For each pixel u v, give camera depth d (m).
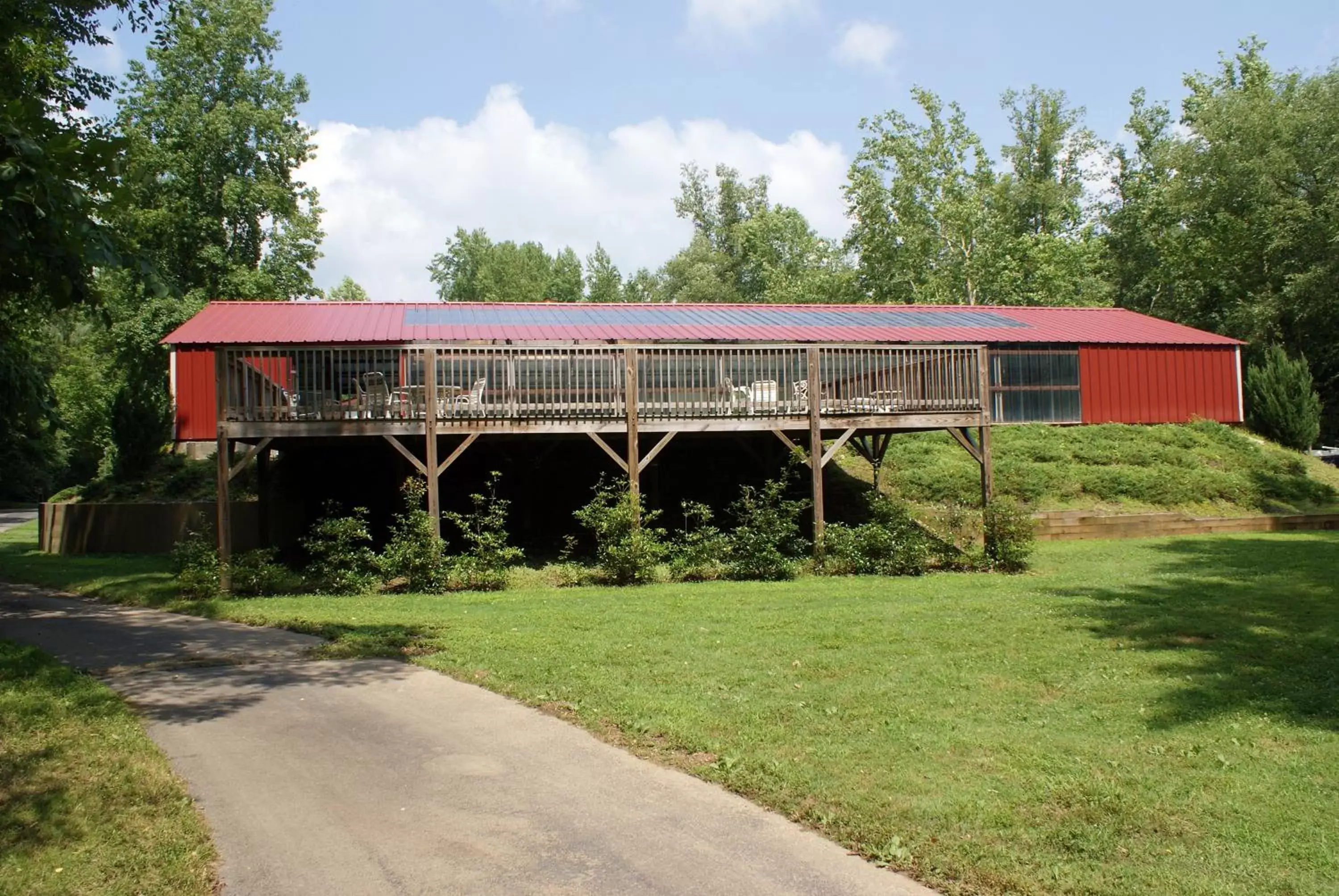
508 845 5.47
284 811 6.01
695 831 5.66
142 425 28.08
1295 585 14.90
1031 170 56.78
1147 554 19.62
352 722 7.93
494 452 22.92
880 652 10.32
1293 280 38.19
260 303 27.14
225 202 35.97
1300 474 28.56
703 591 15.54
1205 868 5.05
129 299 33.94
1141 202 52.53
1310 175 40.16
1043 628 11.61
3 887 4.74
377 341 22.66
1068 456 27.38
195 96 36.19
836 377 24.00
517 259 73.62
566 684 8.91
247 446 25.39
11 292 7.47
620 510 16.95
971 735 7.30
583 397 20.44
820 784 6.27
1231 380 32.41
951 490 24.97
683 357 18.14
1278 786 6.25
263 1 38.31
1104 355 30.56
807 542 18.52
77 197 6.31
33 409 19.38
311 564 20.25
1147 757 6.82
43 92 14.15
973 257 47.47
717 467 24.94
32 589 17.92
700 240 63.31
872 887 4.93
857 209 50.53
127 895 4.78
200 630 12.53
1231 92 43.19
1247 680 9.01
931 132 48.91
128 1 17.62
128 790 6.12
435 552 16.17
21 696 8.23
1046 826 5.60
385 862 5.26
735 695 8.49
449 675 9.55
